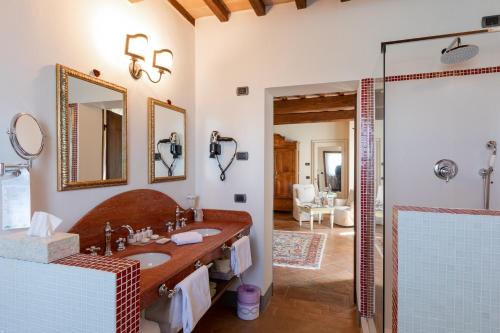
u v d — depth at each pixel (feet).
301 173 26.35
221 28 8.91
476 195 6.93
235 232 7.41
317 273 11.47
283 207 25.66
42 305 3.37
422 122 7.18
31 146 4.10
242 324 7.77
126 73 6.28
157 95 7.34
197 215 8.71
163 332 4.77
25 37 4.21
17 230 3.99
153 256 5.77
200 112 9.15
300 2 7.79
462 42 6.82
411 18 7.25
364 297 7.74
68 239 3.58
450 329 3.74
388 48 7.34
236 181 8.81
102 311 3.10
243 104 8.70
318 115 17.94
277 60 8.38
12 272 3.52
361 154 7.77
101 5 5.61
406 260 3.86
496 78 6.72
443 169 7.07
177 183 8.21
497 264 3.54
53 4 4.64
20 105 4.14
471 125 6.91
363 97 7.65
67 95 4.78
